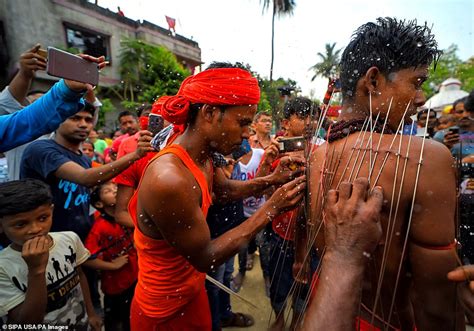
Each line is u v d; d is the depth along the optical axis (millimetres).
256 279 2928
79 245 1612
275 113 2623
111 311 2014
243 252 2781
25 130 1217
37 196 1249
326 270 617
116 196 1818
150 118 1672
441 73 11000
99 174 1602
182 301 1220
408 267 772
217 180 1474
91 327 1731
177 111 1037
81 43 12797
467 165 1894
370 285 802
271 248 2125
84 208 1966
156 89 12500
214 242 1038
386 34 820
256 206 2697
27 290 1188
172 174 919
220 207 1818
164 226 949
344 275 587
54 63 1110
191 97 1011
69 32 12312
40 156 1748
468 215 1820
